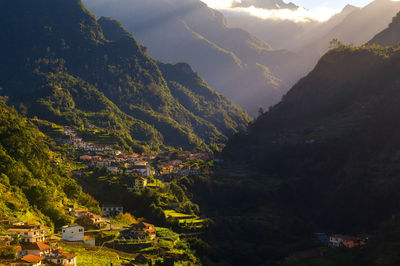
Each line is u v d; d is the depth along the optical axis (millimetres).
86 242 182625
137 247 187125
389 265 175375
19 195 196375
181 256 186625
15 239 147375
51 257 140500
